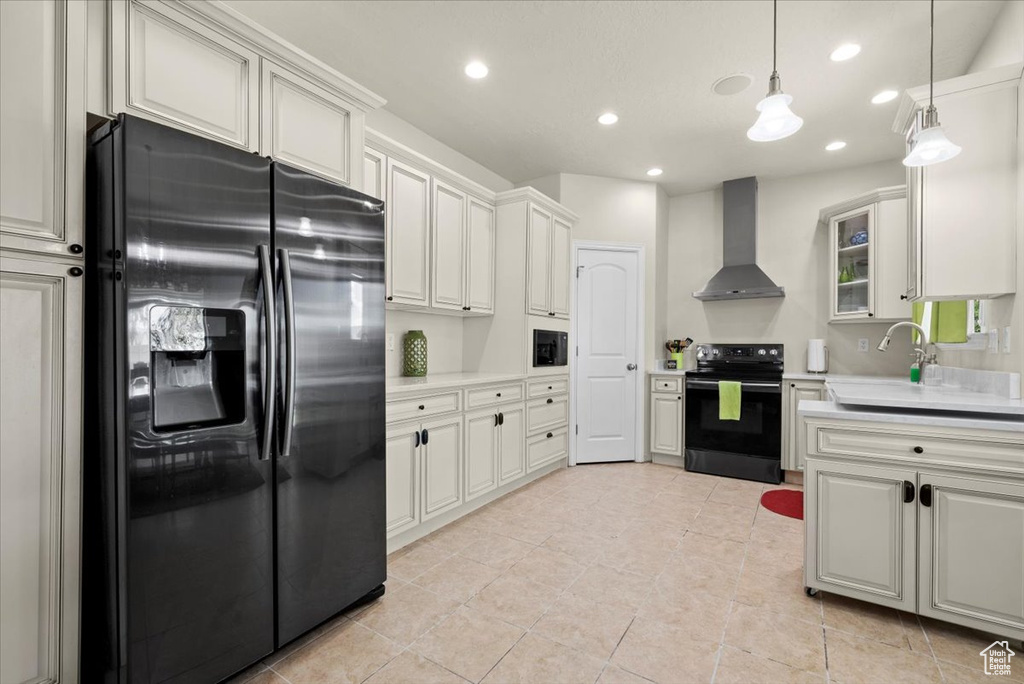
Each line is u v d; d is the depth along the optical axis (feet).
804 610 6.24
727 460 12.82
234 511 4.69
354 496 6.01
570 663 5.20
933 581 5.66
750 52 8.22
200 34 4.89
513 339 11.76
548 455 12.50
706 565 7.52
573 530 8.95
